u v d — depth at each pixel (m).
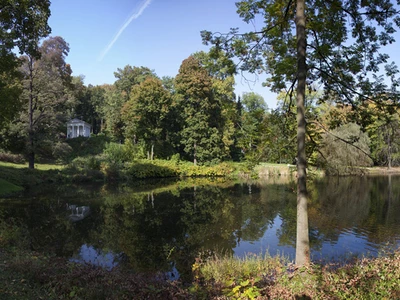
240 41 7.75
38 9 16.41
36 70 31.78
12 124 30.72
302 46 6.79
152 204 20.34
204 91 44.38
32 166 31.62
